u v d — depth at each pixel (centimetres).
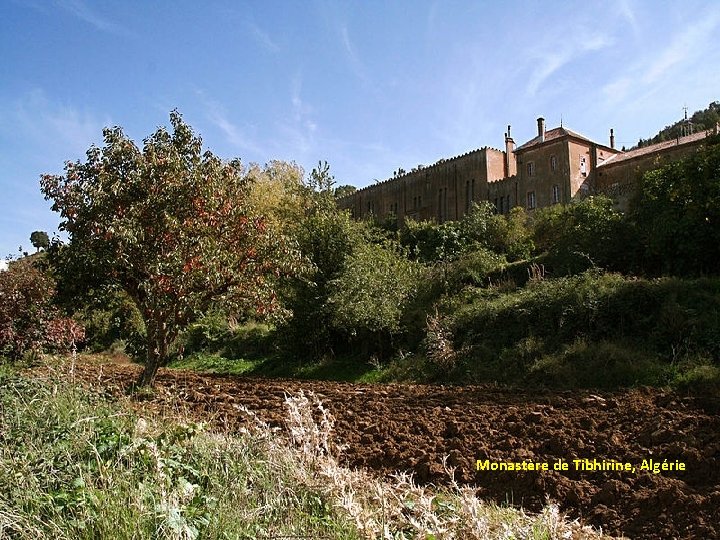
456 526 449
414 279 2070
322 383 1540
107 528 398
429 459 767
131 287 1236
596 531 571
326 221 2081
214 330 2562
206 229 1202
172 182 1212
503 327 1559
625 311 1370
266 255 1302
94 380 1283
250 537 431
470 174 4409
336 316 1833
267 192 3875
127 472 478
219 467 561
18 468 485
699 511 574
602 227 1822
